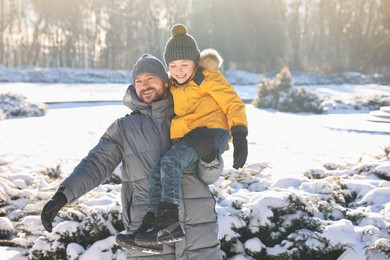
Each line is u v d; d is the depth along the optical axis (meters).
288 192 4.74
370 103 26.36
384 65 66.38
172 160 2.60
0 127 15.51
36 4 60.72
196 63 2.91
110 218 4.46
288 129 16.20
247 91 38.19
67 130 14.77
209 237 2.78
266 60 61.50
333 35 70.75
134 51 63.62
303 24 75.25
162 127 2.86
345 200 5.58
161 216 2.50
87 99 26.66
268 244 4.36
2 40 60.28
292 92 24.52
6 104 18.97
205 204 2.79
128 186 2.87
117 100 26.02
